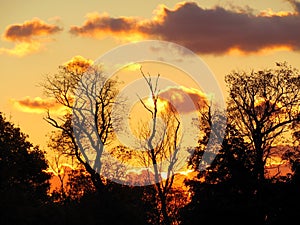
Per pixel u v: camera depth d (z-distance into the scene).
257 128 173.50
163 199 179.00
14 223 143.75
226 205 152.25
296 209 149.38
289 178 153.00
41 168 199.62
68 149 184.00
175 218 177.62
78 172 177.62
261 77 182.62
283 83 182.00
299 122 177.25
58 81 185.88
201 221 153.75
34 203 160.12
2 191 153.88
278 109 179.50
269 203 150.75
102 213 153.00
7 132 197.12
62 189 170.50
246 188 154.25
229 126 172.88
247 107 180.00
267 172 160.50
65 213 149.00
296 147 170.50
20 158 195.12
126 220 154.75
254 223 151.12
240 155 160.12
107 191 165.12
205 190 156.50
